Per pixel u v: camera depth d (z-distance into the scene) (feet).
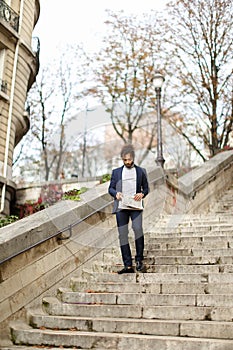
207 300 13.61
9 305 13.07
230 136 66.54
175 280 15.81
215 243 19.20
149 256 18.44
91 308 13.98
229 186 44.16
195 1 61.77
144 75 65.92
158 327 12.36
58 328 13.30
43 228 14.90
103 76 68.44
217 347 10.93
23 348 12.01
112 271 17.95
